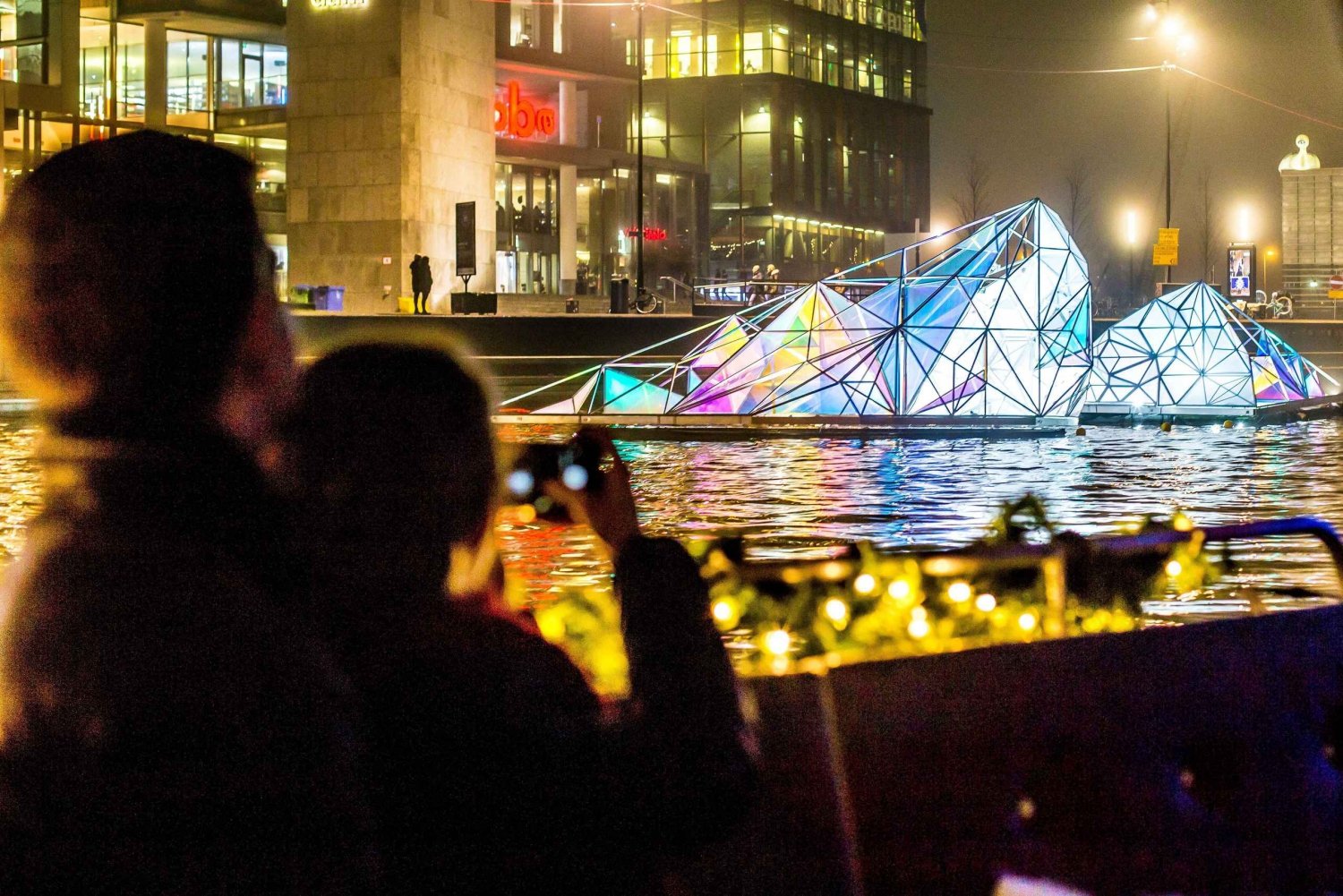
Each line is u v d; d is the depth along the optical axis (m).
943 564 4.26
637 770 1.71
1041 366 29.06
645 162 72.38
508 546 11.66
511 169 64.25
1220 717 3.57
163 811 1.23
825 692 2.93
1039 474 19.45
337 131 52.06
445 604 1.67
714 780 1.73
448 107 54.03
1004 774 3.15
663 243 73.62
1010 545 4.32
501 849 1.66
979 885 3.05
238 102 56.84
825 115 94.94
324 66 52.06
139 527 1.29
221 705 1.25
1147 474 19.36
